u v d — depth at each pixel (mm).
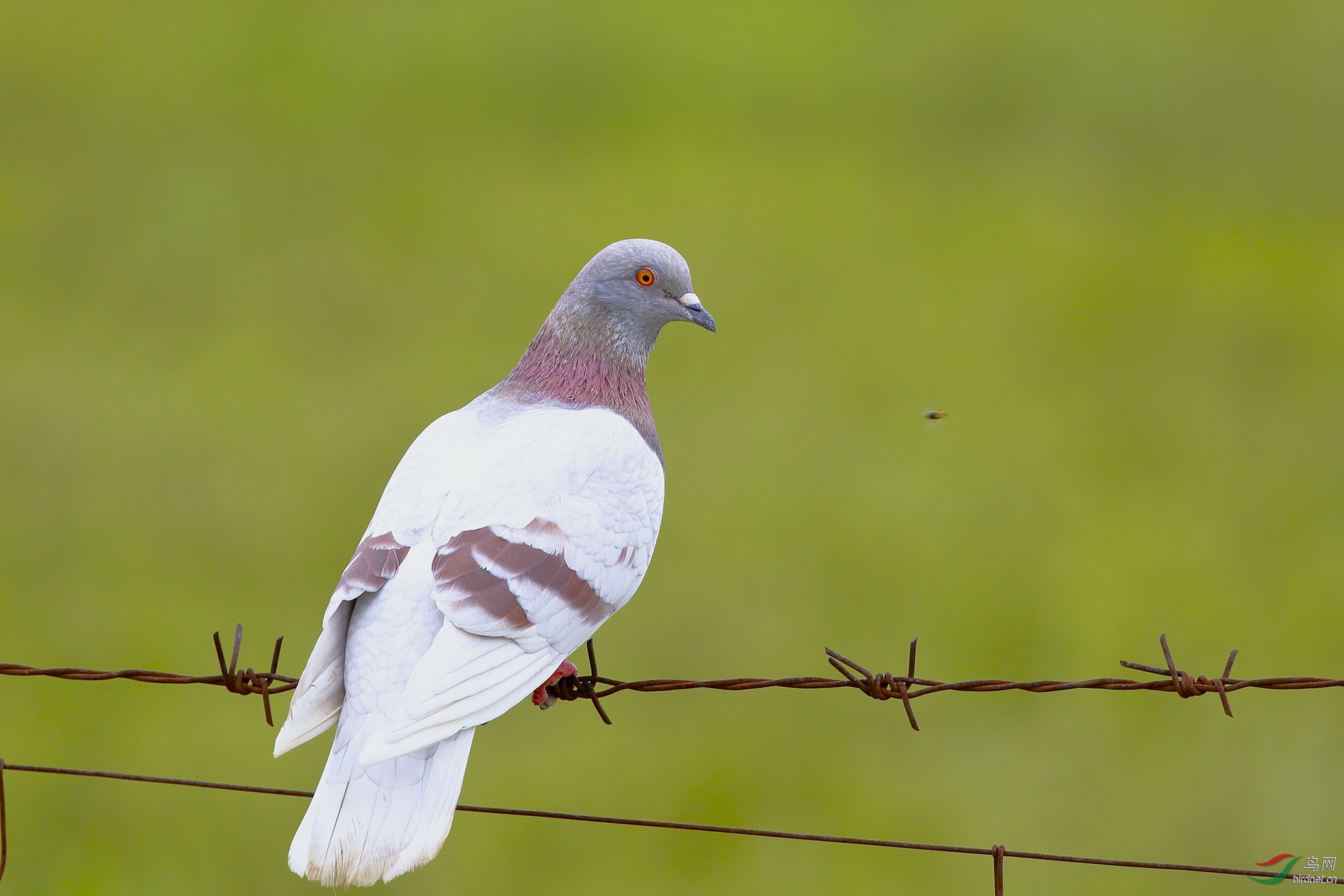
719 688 5539
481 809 5336
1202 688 5215
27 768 5633
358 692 5176
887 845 5258
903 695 5355
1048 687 5301
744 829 5281
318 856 4809
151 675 5539
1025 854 5215
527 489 5645
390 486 5773
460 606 5250
